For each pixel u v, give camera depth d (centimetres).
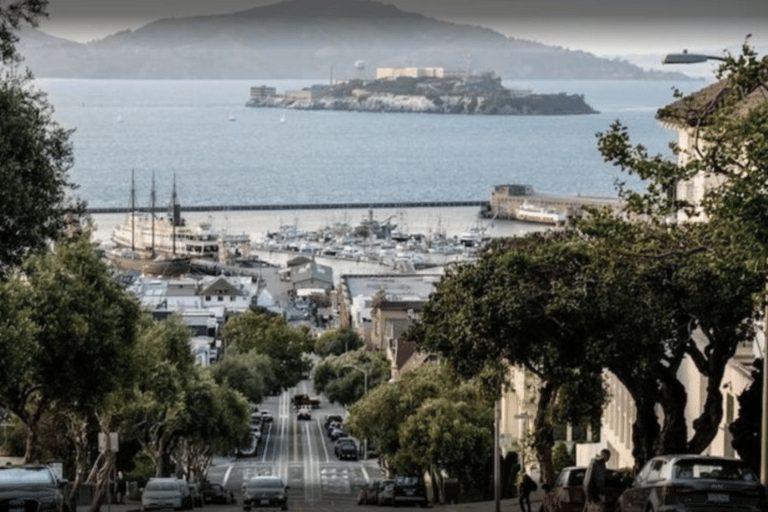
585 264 9050
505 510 12594
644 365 8650
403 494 14688
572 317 8712
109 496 12375
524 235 11075
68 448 16575
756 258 6178
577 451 16625
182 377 16488
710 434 8850
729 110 6462
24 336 10625
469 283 9644
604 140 6731
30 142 7325
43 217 7438
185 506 12988
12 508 7250
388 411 18938
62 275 11525
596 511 7856
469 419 17875
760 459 8544
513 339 9181
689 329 8838
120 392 12544
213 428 19500
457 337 9494
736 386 10681
